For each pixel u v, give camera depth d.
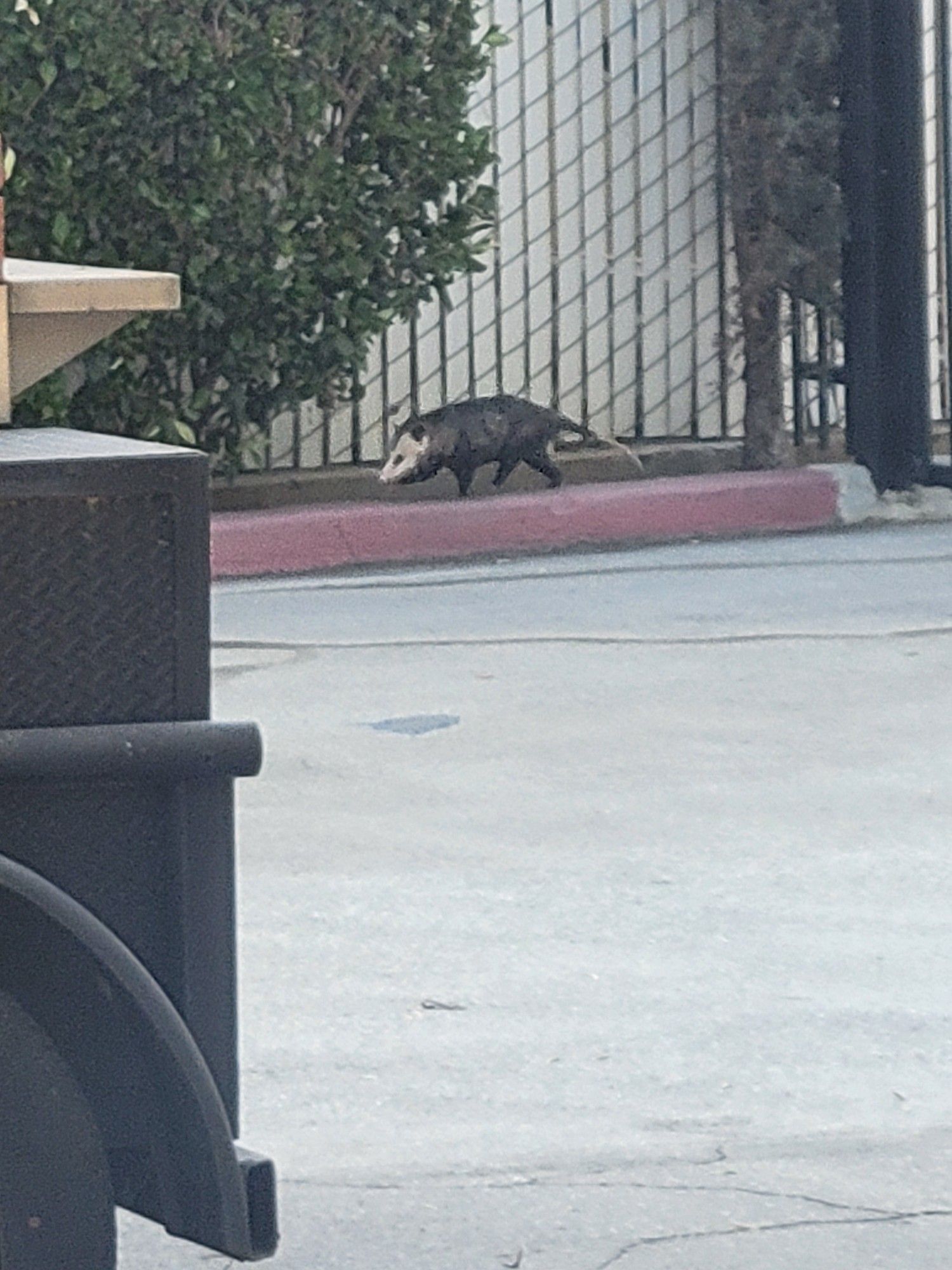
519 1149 4.93
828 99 13.13
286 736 8.41
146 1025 3.39
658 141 13.55
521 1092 5.22
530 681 9.25
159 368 12.37
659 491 12.61
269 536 11.79
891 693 8.97
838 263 13.17
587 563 11.91
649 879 6.70
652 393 13.69
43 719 3.42
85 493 3.40
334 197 12.30
